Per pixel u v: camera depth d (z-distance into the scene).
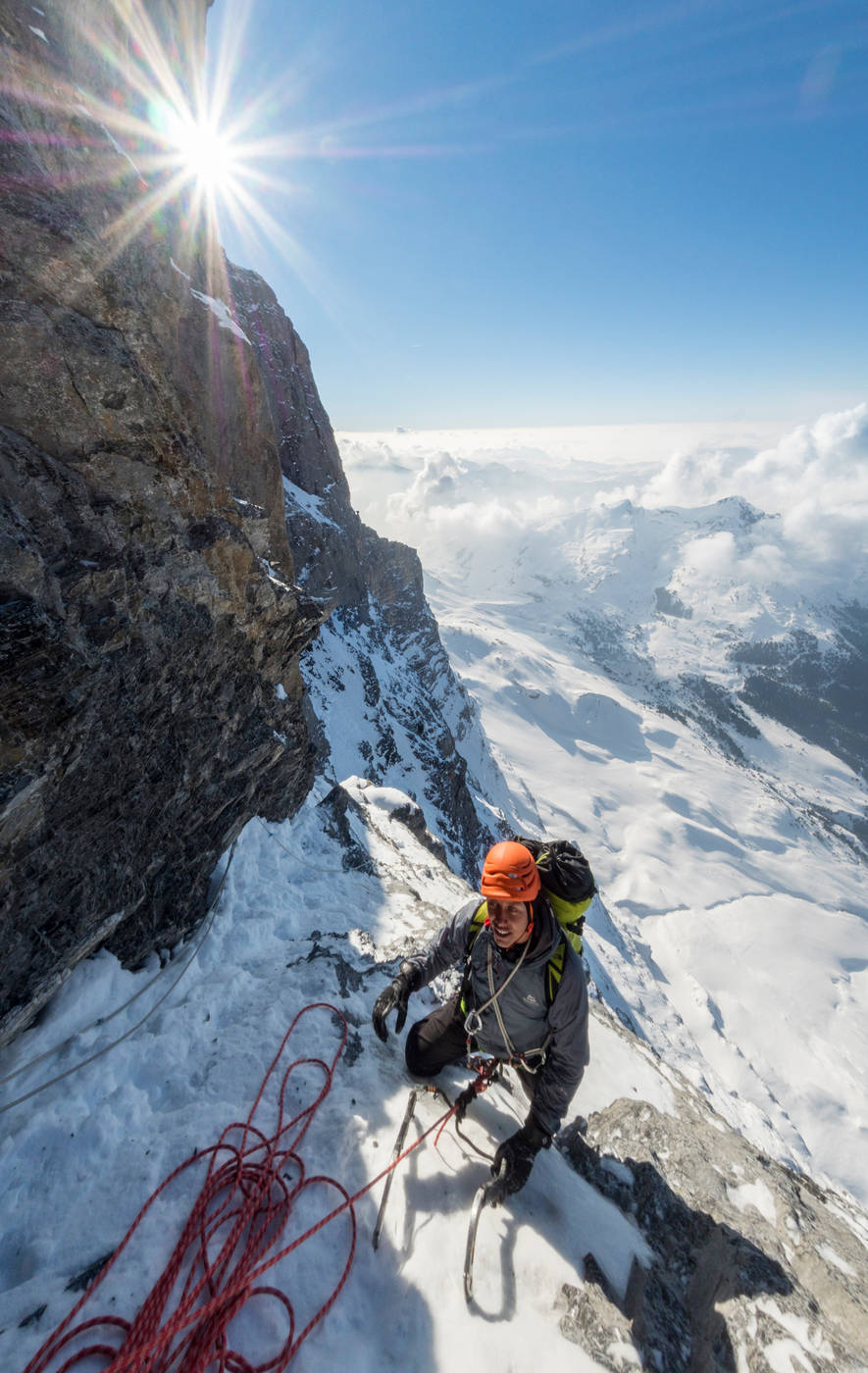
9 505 3.31
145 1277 2.50
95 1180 2.98
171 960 4.51
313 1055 3.72
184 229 11.99
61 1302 2.41
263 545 6.52
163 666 4.32
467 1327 2.44
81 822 3.60
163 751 4.35
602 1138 3.95
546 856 2.78
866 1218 4.51
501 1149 2.89
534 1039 2.82
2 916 3.17
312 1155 3.07
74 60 6.56
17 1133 3.06
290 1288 2.50
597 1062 4.88
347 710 54.66
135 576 4.14
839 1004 146.75
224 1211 2.78
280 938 5.31
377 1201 2.87
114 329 4.30
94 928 3.69
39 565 3.23
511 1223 2.89
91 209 6.23
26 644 2.99
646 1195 3.51
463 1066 3.88
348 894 6.36
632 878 184.88
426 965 3.21
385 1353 2.35
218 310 12.58
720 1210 3.54
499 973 2.78
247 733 5.54
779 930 171.00
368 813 10.12
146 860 4.29
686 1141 4.04
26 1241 2.74
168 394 4.80
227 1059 3.74
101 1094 3.38
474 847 57.84
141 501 4.34
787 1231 3.52
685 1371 2.51
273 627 5.99
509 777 174.12
